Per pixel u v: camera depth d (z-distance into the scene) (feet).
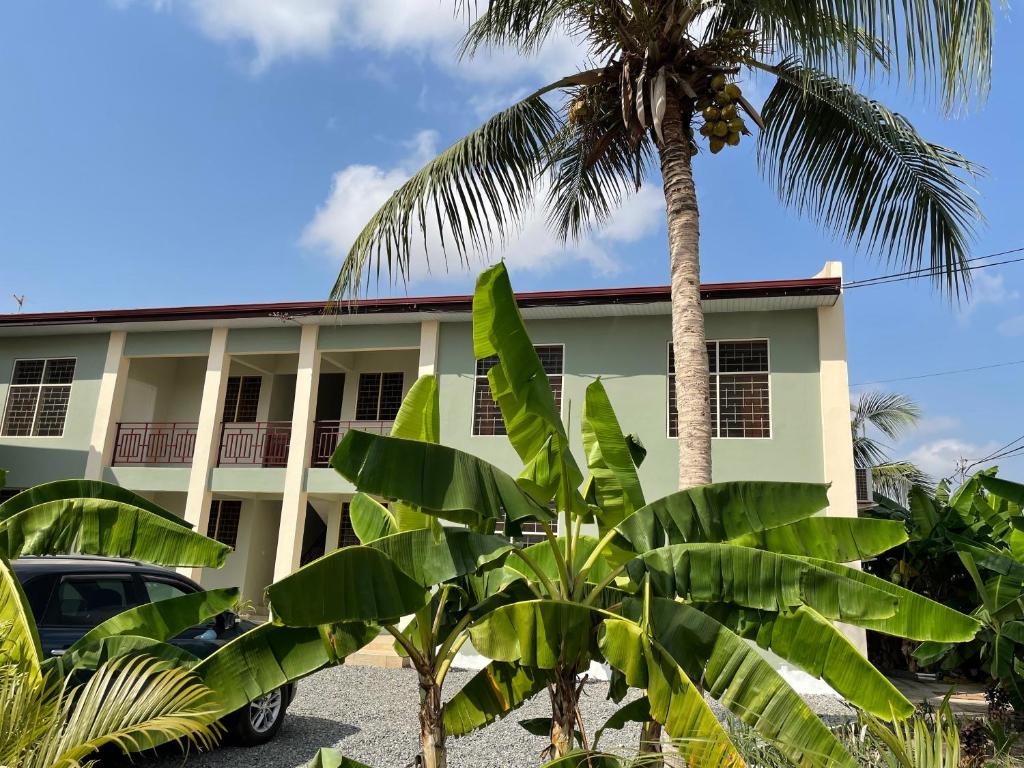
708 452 19.13
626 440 17.80
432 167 22.48
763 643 13.41
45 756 9.87
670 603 12.78
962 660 30.68
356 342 48.85
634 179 28.19
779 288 40.16
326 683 35.17
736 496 13.82
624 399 43.83
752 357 43.21
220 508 56.80
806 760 10.66
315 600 10.98
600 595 14.17
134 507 14.60
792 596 12.30
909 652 45.96
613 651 11.93
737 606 13.89
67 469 50.47
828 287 39.93
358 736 25.25
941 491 53.78
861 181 24.25
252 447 57.21
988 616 28.50
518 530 12.77
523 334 13.62
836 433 40.60
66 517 14.58
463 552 13.06
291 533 46.29
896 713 12.18
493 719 14.55
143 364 57.98
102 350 52.47
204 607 15.07
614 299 42.68
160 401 59.72
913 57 14.92
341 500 54.19
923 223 23.24
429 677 13.52
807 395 41.57
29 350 53.88
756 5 18.89
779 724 11.09
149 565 23.59
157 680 11.21
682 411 19.56
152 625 14.66
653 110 21.62
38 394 53.16
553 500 15.14
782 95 25.27
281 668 12.59
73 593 20.47
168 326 50.80
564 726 12.92
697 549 13.02
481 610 13.89
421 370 47.06
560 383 45.27
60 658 13.50
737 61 22.99
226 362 50.62
